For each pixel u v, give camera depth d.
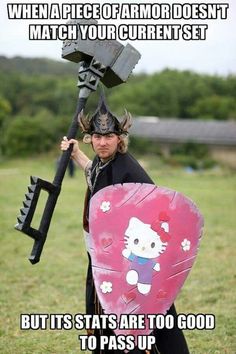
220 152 44.38
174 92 55.66
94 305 3.89
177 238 3.73
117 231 3.70
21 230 3.71
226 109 54.81
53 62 60.34
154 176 28.94
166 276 3.72
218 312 6.28
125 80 4.01
